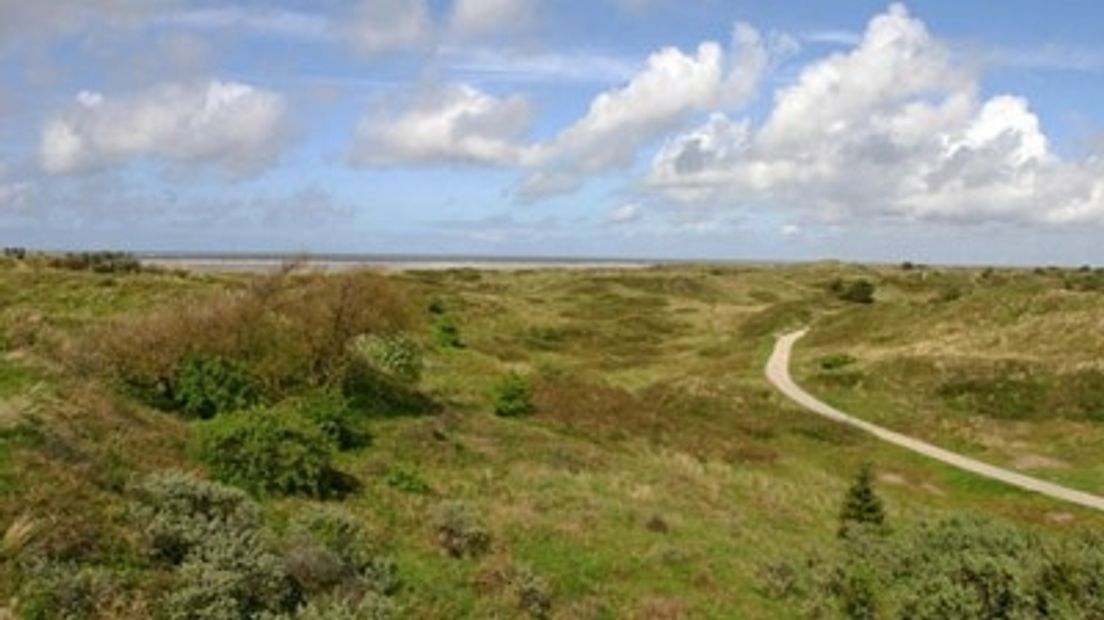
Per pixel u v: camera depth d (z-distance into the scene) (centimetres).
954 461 4562
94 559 1268
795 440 4850
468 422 3247
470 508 2070
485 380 4341
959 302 8450
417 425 2870
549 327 8638
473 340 6662
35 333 2489
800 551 2284
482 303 9062
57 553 1238
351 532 1642
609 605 1680
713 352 8312
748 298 13800
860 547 2322
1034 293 8088
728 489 3094
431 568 1661
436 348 5269
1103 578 1636
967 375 6009
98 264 6253
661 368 7406
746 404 5616
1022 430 5162
